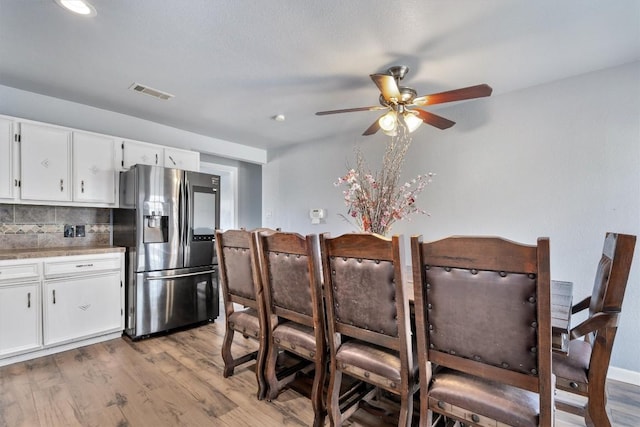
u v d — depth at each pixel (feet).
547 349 3.50
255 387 7.02
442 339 4.24
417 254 4.20
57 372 7.56
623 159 7.39
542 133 8.49
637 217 7.22
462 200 9.88
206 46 6.73
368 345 5.39
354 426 5.83
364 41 6.54
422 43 6.60
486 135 9.43
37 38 6.39
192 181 10.98
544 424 3.57
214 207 11.66
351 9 5.53
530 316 3.57
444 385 4.29
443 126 8.11
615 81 7.50
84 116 10.13
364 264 4.83
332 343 5.46
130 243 9.89
